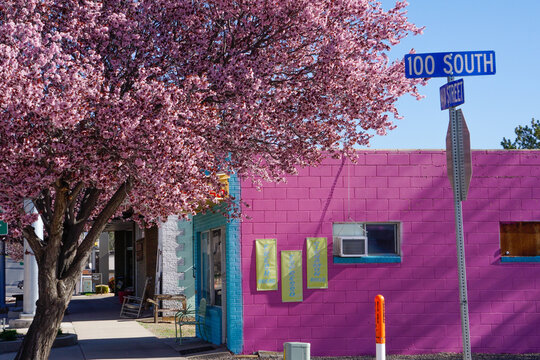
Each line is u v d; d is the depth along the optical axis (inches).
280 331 545.3
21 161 353.1
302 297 549.0
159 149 361.7
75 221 448.5
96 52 419.8
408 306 554.9
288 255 551.2
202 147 408.5
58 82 354.0
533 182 575.2
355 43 424.8
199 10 431.2
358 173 564.7
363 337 549.3
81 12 404.8
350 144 443.5
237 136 410.0
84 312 1042.7
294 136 451.8
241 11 423.5
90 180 392.8
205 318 646.5
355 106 418.9
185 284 909.8
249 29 428.8
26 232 418.9
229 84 395.2
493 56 310.0
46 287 417.1
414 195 566.9
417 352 551.5
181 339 657.6
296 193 557.6
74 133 365.7
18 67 346.6
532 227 572.7
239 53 427.2
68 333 656.4
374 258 554.9
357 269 554.9
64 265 434.3
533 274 565.0
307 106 421.1
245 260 548.4
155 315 850.1
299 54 448.8
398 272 557.3
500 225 570.9
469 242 566.3
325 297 550.9
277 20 412.5
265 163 489.4
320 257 553.0
